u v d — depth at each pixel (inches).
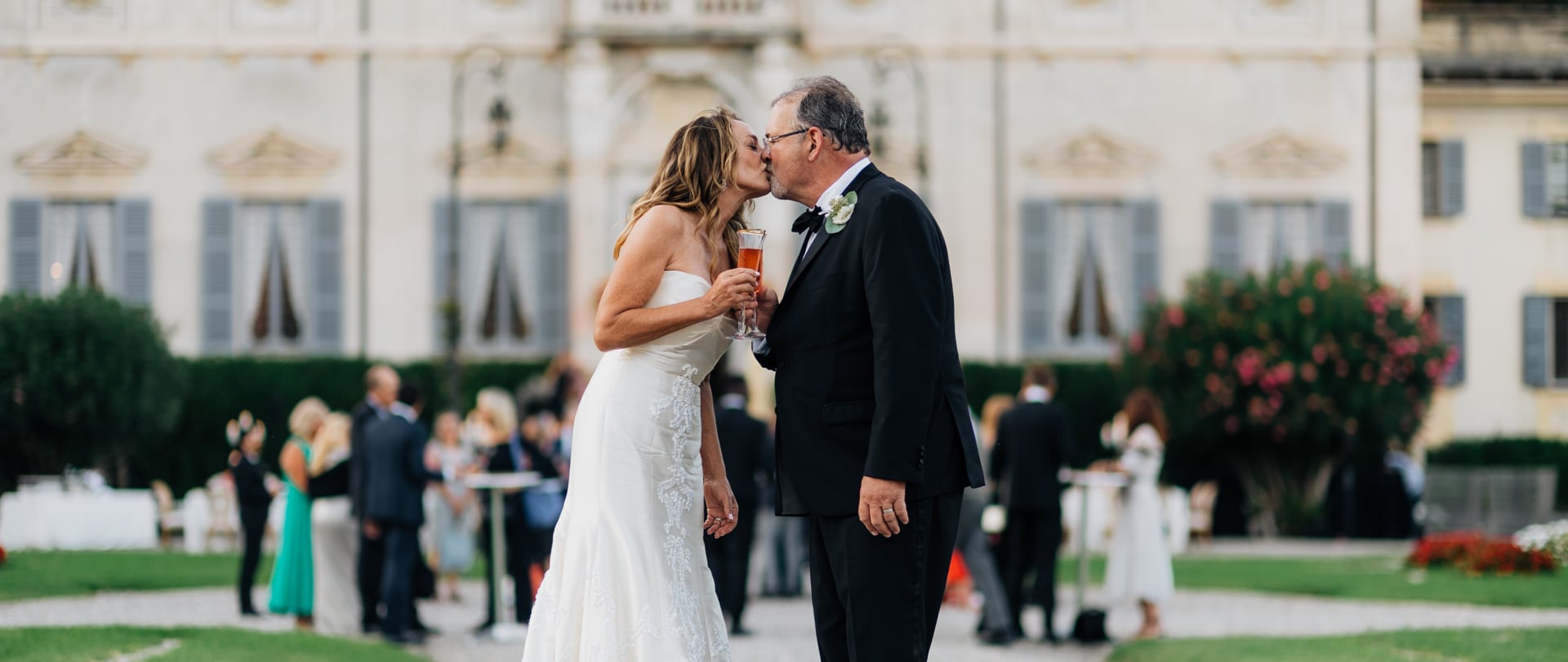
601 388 256.2
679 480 255.3
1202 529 980.6
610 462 252.2
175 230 1165.7
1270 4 1195.3
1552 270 1250.0
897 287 229.3
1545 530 731.4
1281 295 1051.9
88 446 980.6
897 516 228.2
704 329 253.6
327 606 528.1
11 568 693.3
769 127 246.5
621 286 248.1
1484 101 1249.4
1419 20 1226.6
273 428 773.9
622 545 250.4
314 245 1163.3
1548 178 1250.6
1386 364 1026.1
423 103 1166.3
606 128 1145.4
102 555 795.4
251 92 1168.8
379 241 1165.7
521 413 544.4
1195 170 1189.7
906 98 1176.8
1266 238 1198.3
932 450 237.8
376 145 1167.0
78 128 1163.3
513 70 1168.2
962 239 1178.0
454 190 1131.9
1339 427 1028.5
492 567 527.5
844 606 237.6
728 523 275.7
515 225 1170.6
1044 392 520.4
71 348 943.7
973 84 1179.3
